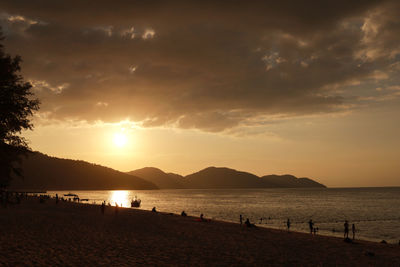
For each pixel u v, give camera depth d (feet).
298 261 72.49
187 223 155.33
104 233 104.37
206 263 65.67
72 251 70.69
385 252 89.66
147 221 155.94
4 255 62.75
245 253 80.02
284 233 130.00
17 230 98.84
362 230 195.72
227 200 610.65
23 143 78.07
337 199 639.76
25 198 347.36
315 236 123.03
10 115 72.79
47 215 156.25
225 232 126.11
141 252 74.18
